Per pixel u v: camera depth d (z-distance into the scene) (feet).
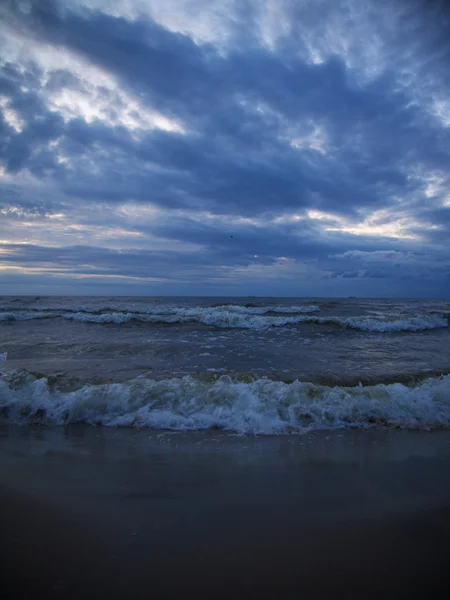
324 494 8.80
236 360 25.14
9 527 7.14
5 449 11.78
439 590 5.50
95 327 42.70
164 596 5.28
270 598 5.29
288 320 45.83
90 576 5.69
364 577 5.80
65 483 9.25
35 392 16.57
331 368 22.89
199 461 10.91
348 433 13.69
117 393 15.89
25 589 5.34
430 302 125.39
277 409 15.06
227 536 6.93
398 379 19.92
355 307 78.02
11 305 66.39
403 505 8.29
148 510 7.93
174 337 35.96
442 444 12.63
